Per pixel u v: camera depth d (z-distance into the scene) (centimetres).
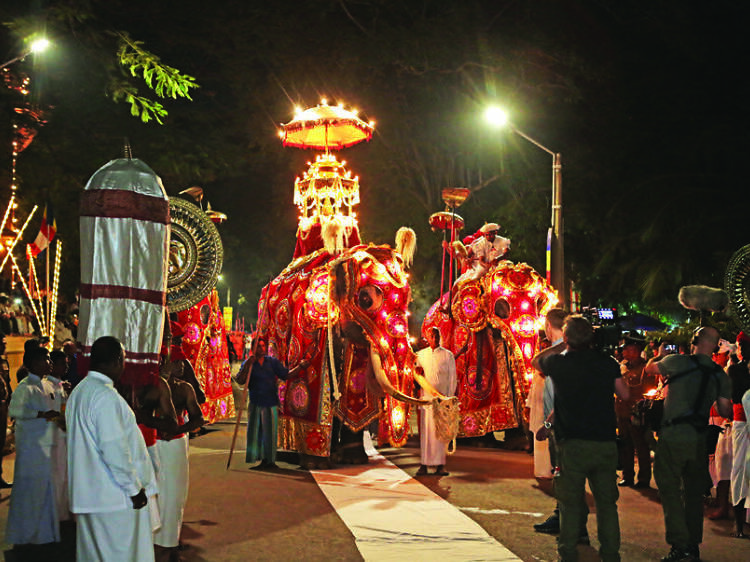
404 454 1320
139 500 528
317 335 1193
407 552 718
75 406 529
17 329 1570
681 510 691
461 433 1392
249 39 2820
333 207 1340
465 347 1404
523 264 1427
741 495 784
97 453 524
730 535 791
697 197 2069
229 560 698
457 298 1420
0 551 751
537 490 1002
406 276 1188
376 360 1123
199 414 707
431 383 1126
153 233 581
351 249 1194
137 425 581
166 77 1491
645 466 1023
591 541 767
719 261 1984
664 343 1038
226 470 1148
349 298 1145
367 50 2719
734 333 1540
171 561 687
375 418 1188
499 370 1396
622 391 637
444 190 1451
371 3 2791
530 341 1379
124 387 577
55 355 942
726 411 704
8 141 1342
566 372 640
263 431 1160
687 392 700
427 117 2877
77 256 2064
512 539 766
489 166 2875
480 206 2938
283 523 825
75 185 1895
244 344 2912
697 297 780
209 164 2331
